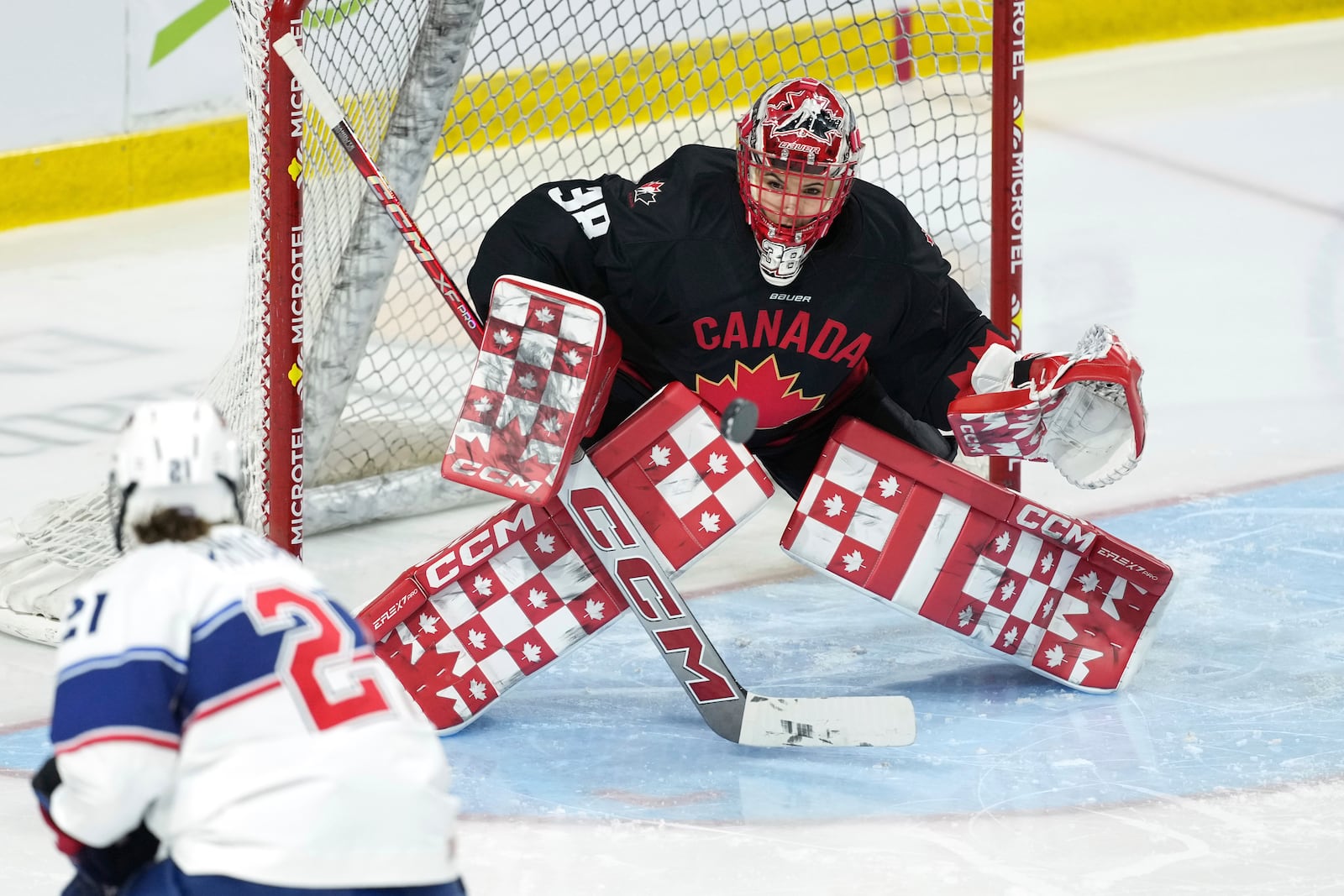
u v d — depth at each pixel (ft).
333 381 51.21
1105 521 52.54
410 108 48.96
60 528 49.34
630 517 37.40
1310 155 100.22
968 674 42.63
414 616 39.19
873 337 37.70
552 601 39.01
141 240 84.74
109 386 65.05
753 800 35.50
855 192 37.73
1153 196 92.94
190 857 20.20
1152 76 118.83
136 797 19.79
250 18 40.19
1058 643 40.88
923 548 39.91
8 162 83.76
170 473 21.12
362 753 20.48
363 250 50.03
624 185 37.32
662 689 42.16
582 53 62.49
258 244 41.06
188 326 72.54
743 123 34.76
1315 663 42.45
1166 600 40.60
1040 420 37.35
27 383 65.31
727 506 38.47
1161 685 41.37
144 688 19.85
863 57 89.40
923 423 42.27
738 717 38.06
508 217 36.88
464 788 36.35
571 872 32.32
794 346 37.58
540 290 34.73
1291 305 75.00
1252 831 33.55
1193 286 77.97
